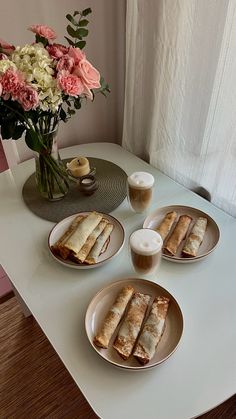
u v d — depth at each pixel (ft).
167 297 2.55
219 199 3.43
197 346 2.34
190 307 2.56
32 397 4.04
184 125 3.46
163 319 2.41
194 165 3.59
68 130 4.47
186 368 2.23
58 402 3.99
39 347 4.49
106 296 2.61
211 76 3.01
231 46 2.68
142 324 2.41
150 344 2.26
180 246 2.96
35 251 3.00
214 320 2.48
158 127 3.70
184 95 3.30
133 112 4.09
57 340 2.39
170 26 3.08
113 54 4.17
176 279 2.75
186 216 3.15
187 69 3.14
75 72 2.70
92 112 4.49
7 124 2.75
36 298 2.64
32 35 3.58
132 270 2.84
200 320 2.48
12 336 4.62
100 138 4.83
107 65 4.22
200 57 3.00
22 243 3.08
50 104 2.64
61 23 3.67
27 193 3.59
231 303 2.58
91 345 2.32
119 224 3.16
